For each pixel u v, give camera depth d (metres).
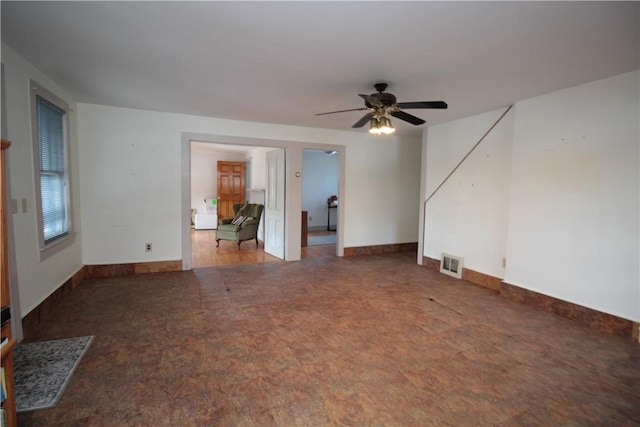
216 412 1.79
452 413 1.82
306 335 2.72
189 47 2.36
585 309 3.01
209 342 2.58
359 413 1.81
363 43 2.26
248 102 3.82
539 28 2.02
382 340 2.66
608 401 1.93
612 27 1.99
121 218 4.31
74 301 3.40
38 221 2.85
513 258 3.63
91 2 1.79
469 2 1.74
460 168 4.49
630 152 2.70
